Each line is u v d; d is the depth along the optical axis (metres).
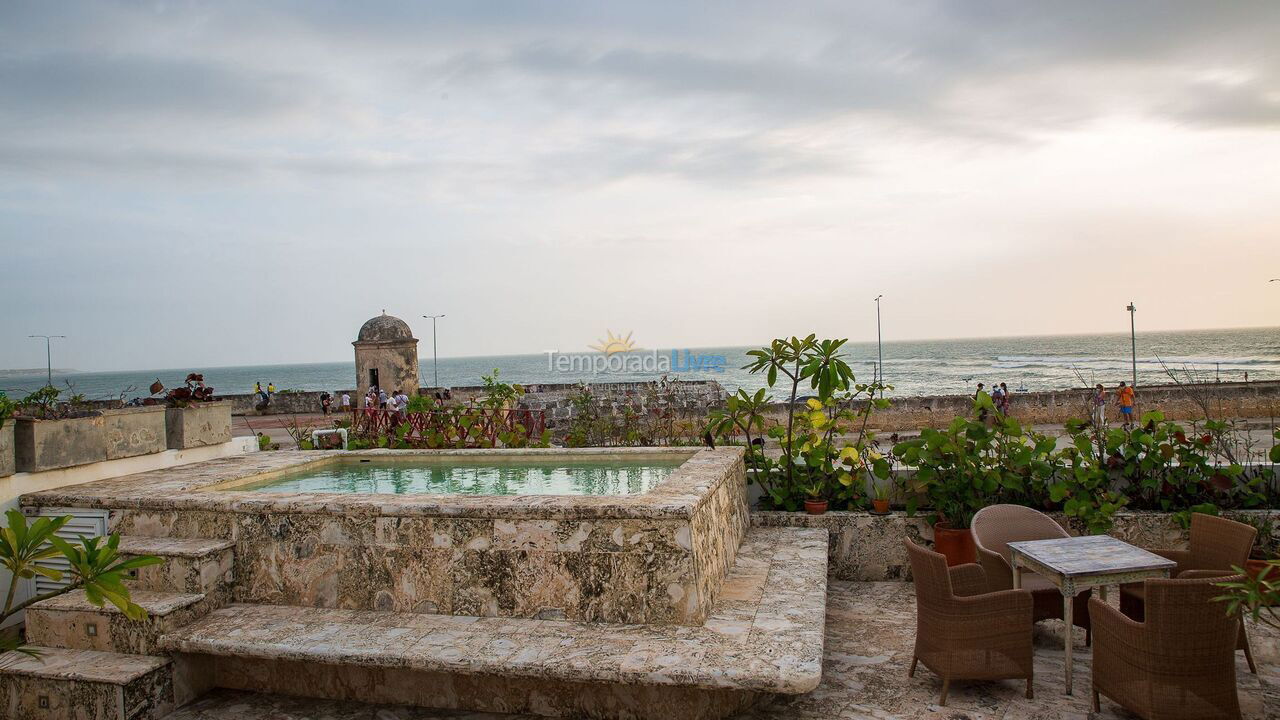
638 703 4.68
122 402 8.35
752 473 7.98
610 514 4.91
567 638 4.68
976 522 5.95
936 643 4.79
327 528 5.39
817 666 4.17
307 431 13.93
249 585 5.53
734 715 4.67
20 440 6.24
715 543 5.61
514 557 5.07
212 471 7.49
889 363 91.94
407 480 8.27
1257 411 21.86
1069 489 6.96
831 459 7.63
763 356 8.06
